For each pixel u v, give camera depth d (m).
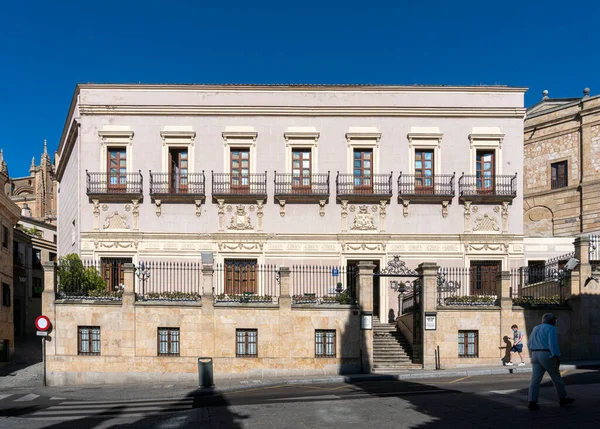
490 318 20.45
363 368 19.89
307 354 19.98
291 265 27.08
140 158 27.25
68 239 31.72
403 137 27.89
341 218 27.41
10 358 28.62
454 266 27.31
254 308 20.09
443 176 27.58
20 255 40.28
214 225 27.11
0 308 27.67
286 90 27.86
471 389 14.01
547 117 34.09
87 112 27.30
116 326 19.88
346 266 27.27
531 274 23.19
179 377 19.73
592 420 9.03
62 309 19.89
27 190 70.06
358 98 28.03
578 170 32.44
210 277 20.33
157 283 26.53
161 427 10.78
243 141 27.55
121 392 17.38
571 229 32.34
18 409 14.55
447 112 27.95
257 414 11.48
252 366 19.86
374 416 10.64
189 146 27.41
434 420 9.91
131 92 27.61
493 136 27.78
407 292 24.95
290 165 27.56
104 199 26.77
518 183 27.69
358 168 27.94
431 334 20.27
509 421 9.29
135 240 26.72
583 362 19.33
